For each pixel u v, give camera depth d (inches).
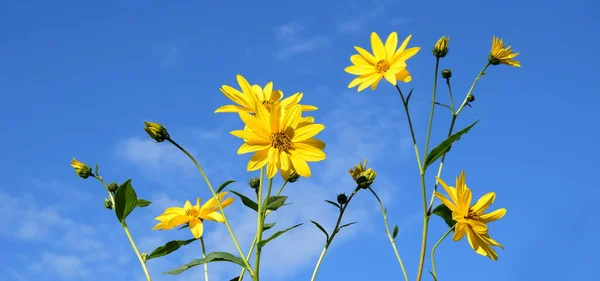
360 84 35.0
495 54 34.0
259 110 28.2
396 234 32.6
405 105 32.8
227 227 29.1
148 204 34.9
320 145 28.5
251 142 28.1
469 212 31.4
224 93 29.6
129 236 32.2
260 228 28.9
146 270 31.9
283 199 32.6
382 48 35.5
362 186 31.9
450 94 33.4
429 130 32.3
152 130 29.2
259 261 28.6
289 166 28.1
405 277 32.2
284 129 28.4
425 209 31.7
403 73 34.7
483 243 31.3
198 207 34.6
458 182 30.8
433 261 31.4
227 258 29.2
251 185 34.0
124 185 31.7
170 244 32.9
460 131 30.6
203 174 29.5
